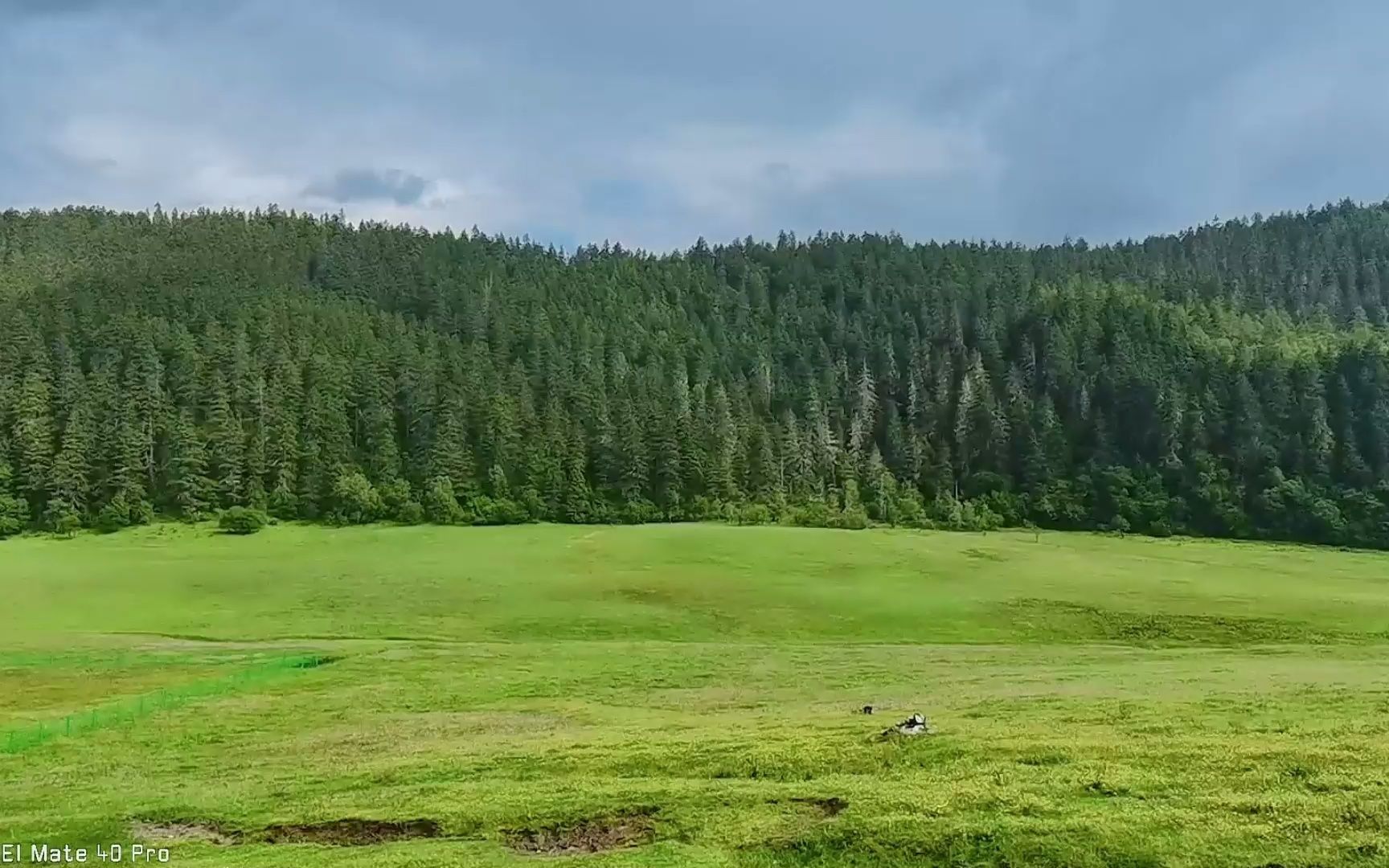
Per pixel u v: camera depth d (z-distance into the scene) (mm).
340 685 53781
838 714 38406
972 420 186250
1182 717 32844
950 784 25172
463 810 25844
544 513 156125
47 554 122312
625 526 146000
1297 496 149750
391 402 178375
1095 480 167125
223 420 157375
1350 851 19562
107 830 26312
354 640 76250
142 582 101062
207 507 149000
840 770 27875
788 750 30094
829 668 56500
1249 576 104062
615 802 25625
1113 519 158250
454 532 139375
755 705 43719
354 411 175250
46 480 145000
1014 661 58688
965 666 55812
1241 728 30375
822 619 83250
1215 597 88562
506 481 159750
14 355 170250
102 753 38719
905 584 98312
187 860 23688
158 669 59531
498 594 93625
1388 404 158875
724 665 58312
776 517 160000
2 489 146250
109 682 55500
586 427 175250
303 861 22766
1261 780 24031
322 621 83938
